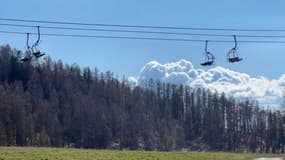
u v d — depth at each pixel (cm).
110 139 16125
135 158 5638
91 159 5325
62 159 5178
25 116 13925
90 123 15925
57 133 14988
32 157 5169
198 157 6153
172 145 17900
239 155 6825
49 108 15700
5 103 13600
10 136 13425
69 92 17700
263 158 6488
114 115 16912
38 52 3716
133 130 17200
